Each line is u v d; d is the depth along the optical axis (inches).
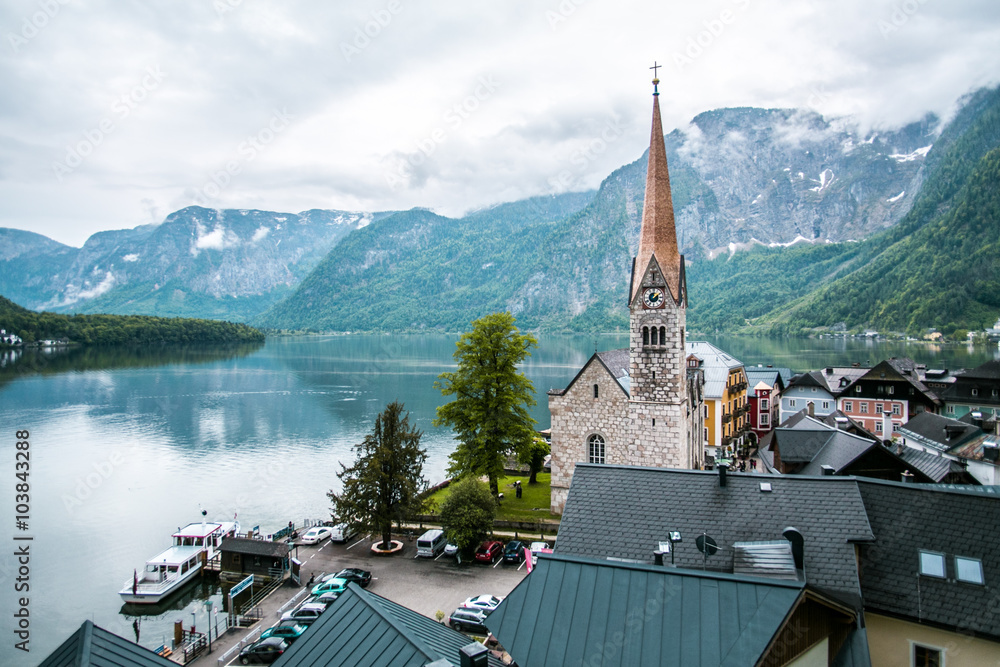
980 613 1067.3
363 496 2480.3
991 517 1180.5
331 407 6525.6
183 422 5748.0
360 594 970.7
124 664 846.5
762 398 4746.6
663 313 2546.8
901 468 2068.2
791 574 1033.5
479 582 2197.3
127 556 2829.7
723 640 802.2
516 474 3676.2
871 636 1133.1
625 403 2630.4
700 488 1369.3
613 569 919.0
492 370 2987.2
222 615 2223.2
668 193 2571.4
